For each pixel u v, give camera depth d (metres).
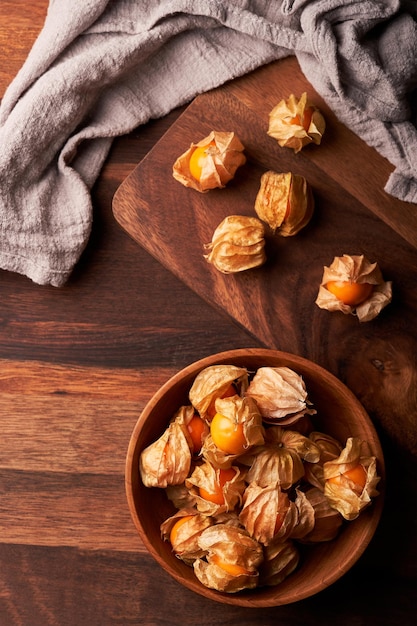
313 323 0.84
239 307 0.84
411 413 0.83
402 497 0.84
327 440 0.82
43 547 0.87
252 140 0.84
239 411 0.78
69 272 0.87
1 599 0.87
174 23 0.84
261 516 0.79
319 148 0.84
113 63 0.84
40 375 0.88
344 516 0.79
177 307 0.87
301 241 0.84
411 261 0.83
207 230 0.84
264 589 0.82
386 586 0.85
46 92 0.84
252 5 0.83
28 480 0.87
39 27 0.89
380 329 0.83
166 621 0.86
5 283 0.88
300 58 0.83
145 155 0.87
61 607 0.87
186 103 0.86
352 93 0.82
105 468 0.87
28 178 0.86
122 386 0.87
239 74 0.84
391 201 0.83
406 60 0.81
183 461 0.80
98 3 0.84
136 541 0.87
